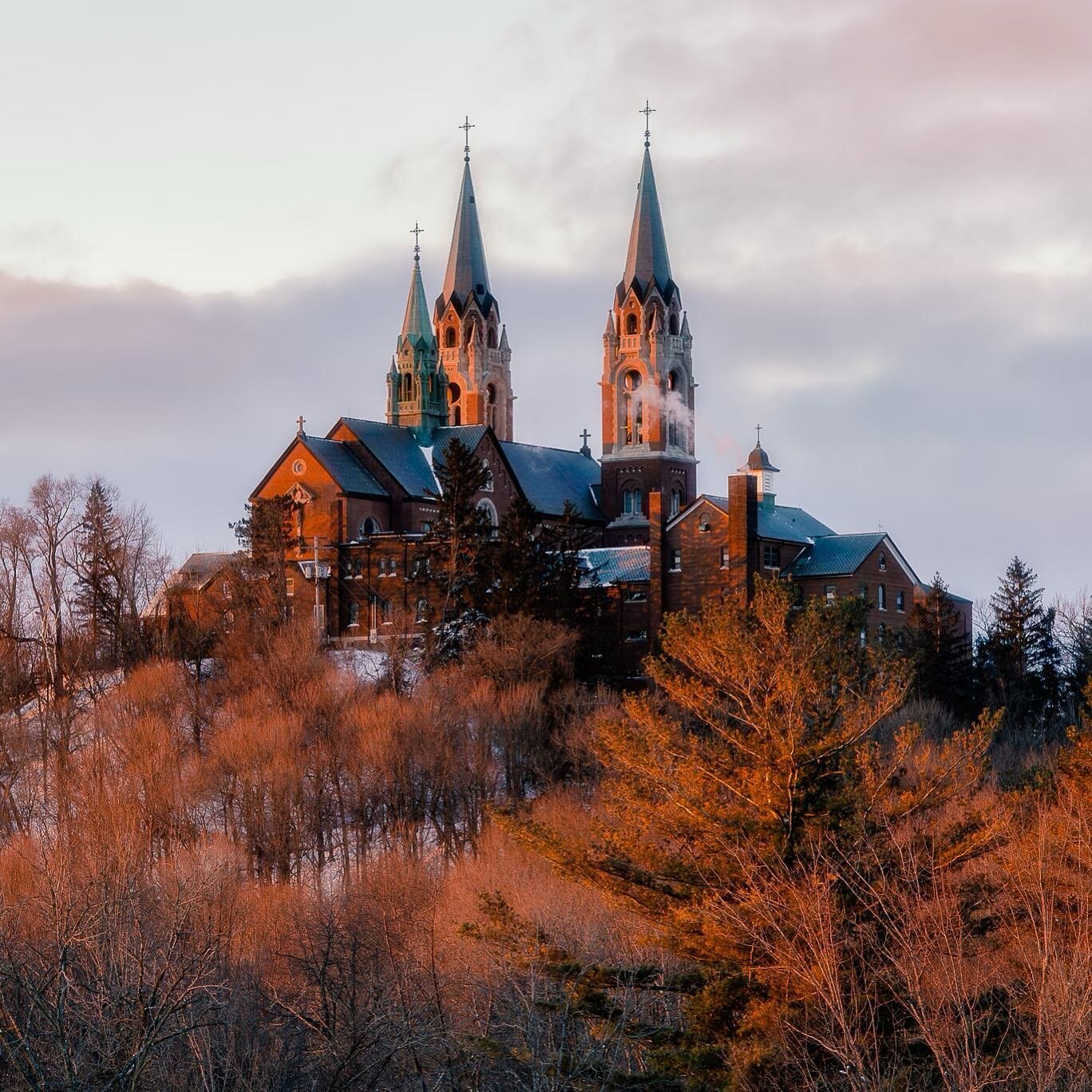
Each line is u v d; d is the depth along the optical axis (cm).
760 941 6512
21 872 9975
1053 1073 4625
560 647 18188
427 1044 6431
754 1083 5950
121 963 5966
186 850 12444
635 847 7462
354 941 7469
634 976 6669
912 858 6353
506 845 12144
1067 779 8031
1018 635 19550
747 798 7238
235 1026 6247
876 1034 5594
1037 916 6431
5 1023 5066
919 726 7538
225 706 16688
